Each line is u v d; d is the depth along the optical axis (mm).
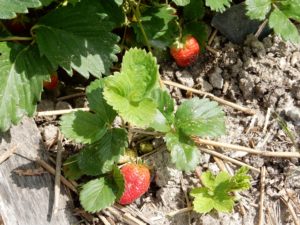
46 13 349
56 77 354
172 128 340
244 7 385
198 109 342
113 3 356
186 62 380
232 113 383
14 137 326
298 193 370
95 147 326
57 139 349
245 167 344
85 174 336
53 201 324
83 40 327
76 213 334
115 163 324
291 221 364
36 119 354
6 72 317
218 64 394
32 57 325
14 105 315
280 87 385
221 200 339
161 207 350
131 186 329
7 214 298
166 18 369
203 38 381
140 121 308
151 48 381
